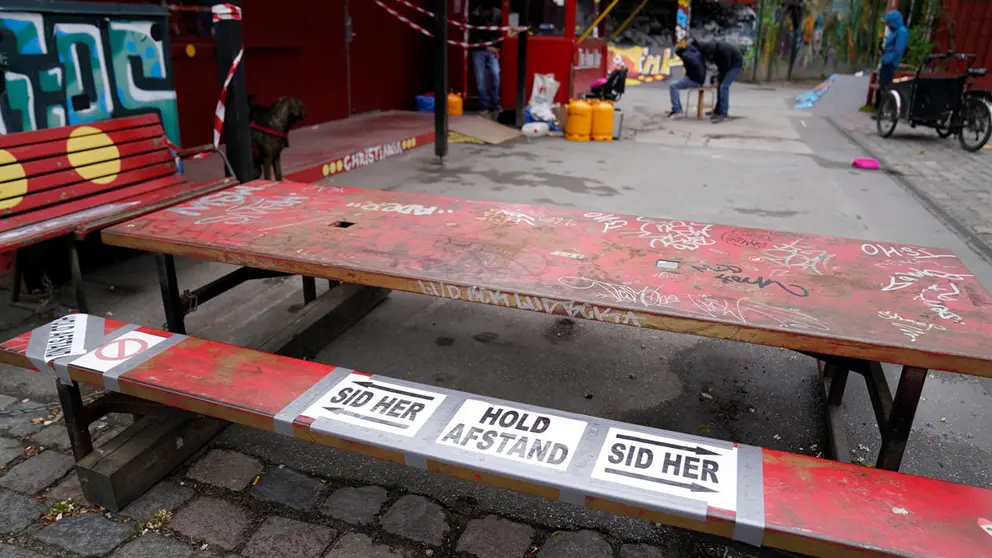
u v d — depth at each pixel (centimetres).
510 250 269
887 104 1060
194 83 715
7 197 338
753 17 2066
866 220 607
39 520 235
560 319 403
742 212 627
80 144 385
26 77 382
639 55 2097
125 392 226
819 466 185
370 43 1070
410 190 682
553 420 205
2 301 400
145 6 452
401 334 381
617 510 175
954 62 1447
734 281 241
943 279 246
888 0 1553
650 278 242
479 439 196
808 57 2117
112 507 239
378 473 262
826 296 229
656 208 636
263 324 388
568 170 800
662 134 1091
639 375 342
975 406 315
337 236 284
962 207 652
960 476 265
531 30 1205
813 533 161
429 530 232
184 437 264
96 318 268
